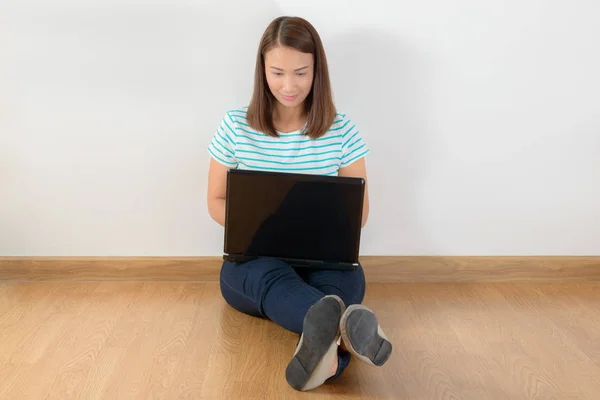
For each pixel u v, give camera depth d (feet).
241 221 5.42
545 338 5.57
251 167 5.60
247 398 4.63
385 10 5.85
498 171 6.40
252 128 5.54
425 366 5.09
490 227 6.57
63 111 6.05
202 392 4.69
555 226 6.58
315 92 5.37
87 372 4.90
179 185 6.33
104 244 6.48
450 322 5.82
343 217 5.35
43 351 5.18
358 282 5.43
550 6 5.90
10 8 5.72
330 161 5.57
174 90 6.03
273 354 5.22
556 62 6.08
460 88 6.12
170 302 6.11
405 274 6.59
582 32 5.99
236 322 5.73
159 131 6.15
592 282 6.64
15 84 5.94
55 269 6.48
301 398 4.64
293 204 5.35
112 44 5.87
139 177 6.29
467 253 6.60
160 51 5.91
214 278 6.57
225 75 6.00
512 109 6.21
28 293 6.23
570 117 6.25
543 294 6.44
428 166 6.35
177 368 4.99
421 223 6.54
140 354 5.17
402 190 6.42
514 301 6.28
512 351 5.34
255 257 5.46
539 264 6.63
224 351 5.24
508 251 6.61
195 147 6.22
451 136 6.26
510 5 5.89
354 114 6.16
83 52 5.88
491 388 4.81
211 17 5.83
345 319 4.36
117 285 6.45
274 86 5.25
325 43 5.93
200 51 5.93
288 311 4.92
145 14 5.80
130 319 5.75
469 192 6.46
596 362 5.20
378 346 4.50
